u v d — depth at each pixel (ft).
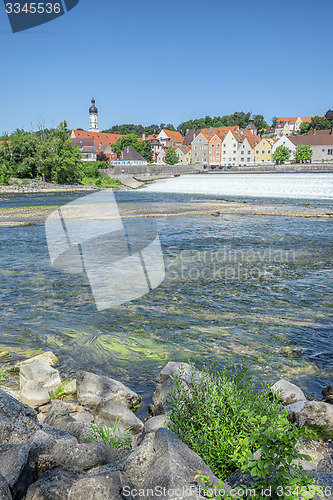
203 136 438.81
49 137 259.39
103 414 16.37
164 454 9.47
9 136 262.26
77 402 19.02
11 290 38.50
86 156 443.73
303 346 25.73
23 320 30.55
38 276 43.57
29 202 154.92
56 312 32.14
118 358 24.00
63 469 10.19
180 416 12.91
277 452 8.54
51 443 11.10
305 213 108.78
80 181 269.64
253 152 420.36
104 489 9.04
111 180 282.77
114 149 459.73
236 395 12.99
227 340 26.73
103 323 29.73
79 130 499.10
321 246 63.36
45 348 25.58
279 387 18.53
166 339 26.86
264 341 26.55
